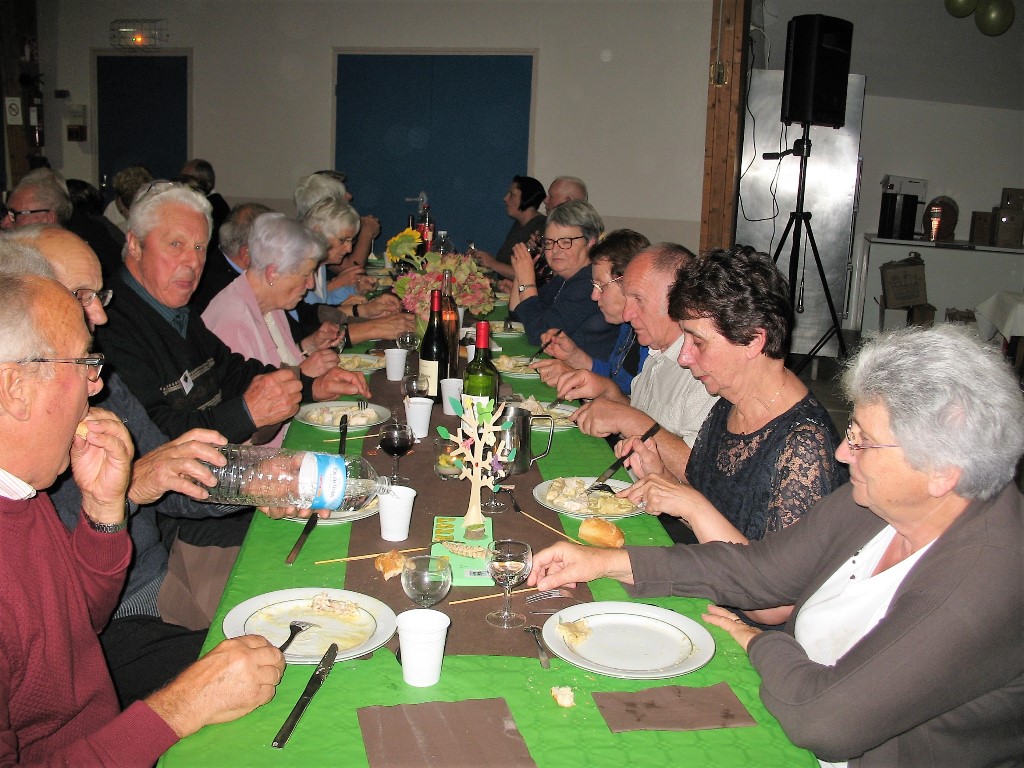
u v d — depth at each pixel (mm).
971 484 1098
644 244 3133
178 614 2018
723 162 7512
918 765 1118
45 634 1174
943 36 7652
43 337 1120
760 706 1167
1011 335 5754
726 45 7438
